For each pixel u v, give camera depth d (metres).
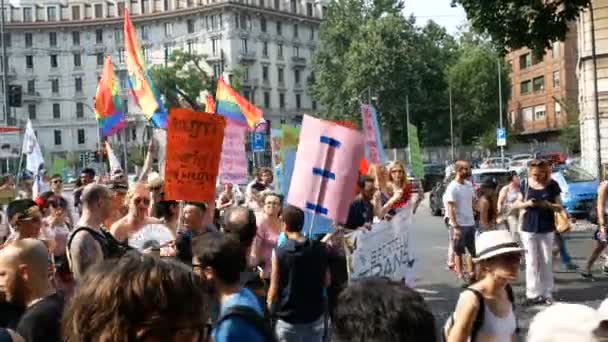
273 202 7.23
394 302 2.46
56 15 103.56
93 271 2.26
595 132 25.52
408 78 61.97
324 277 5.70
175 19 99.75
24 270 3.99
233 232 5.31
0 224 8.77
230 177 10.87
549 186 9.66
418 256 14.84
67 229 8.39
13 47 101.81
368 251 7.43
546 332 2.40
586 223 19.19
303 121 6.55
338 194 6.43
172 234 6.34
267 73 100.19
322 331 5.74
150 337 2.14
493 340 4.16
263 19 99.50
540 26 14.25
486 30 15.05
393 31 61.88
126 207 7.07
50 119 102.81
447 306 9.65
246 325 3.62
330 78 68.38
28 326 3.76
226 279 3.87
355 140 6.45
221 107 13.85
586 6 14.18
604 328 2.36
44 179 17.41
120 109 14.43
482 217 10.59
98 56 102.62
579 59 29.89
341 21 68.31
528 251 9.62
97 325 2.14
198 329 2.22
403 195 8.38
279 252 5.58
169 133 6.79
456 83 66.44
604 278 11.56
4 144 21.45
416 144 12.65
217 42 96.25
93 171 13.16
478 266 4.31
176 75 79.19
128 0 102.75
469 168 11.14
